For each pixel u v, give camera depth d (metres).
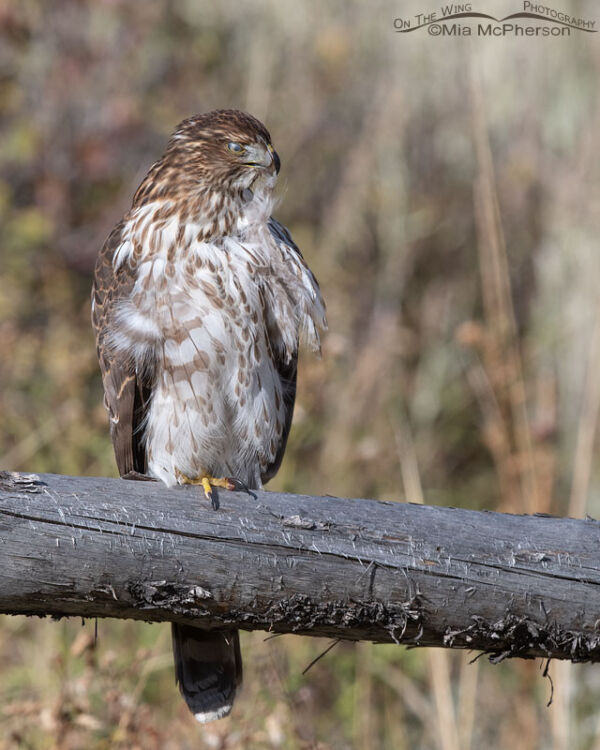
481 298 14.33
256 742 7.88
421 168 15.45
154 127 15.10
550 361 12.88
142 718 7.74
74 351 12.30
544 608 5.58
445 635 5.68
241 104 15.73
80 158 14.32
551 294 13.66
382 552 5.58
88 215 14.35
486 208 11.01
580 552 5.63
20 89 14.73
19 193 14.48
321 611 5.60
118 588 5.48
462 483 12.94
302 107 15.80
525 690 9.30
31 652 9.50
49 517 5.41
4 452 11.42
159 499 5.59
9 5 14.41
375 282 14.21
